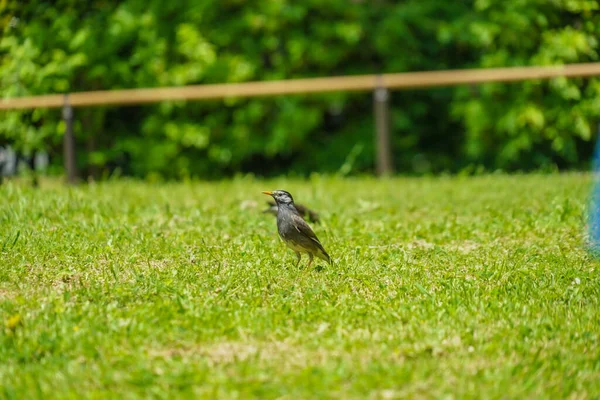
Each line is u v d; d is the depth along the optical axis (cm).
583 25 2103
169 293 884
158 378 691
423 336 777
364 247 1109
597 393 682
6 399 664
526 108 2069
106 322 799
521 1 2089
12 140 1944
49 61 1992
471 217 1323
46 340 754
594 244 1125
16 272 938
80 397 660
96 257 1010
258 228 1234
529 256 1066
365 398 657
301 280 945
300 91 1941
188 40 2112
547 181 1669
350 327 799
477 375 701
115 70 2086
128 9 2117
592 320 827
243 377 691
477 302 873
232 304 855
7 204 1317
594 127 2105
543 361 726
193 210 1345
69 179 1922
